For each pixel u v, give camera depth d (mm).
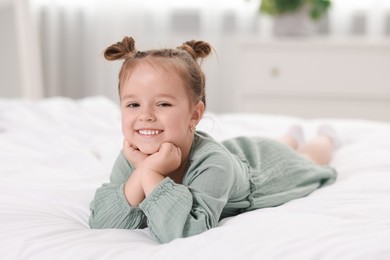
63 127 1849
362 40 2879
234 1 3262
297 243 882
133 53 1126
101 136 1767
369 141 1731
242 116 2094
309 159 1478
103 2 3307
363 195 1211
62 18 3322
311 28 3096
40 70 3193
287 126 1964
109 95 3383
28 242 957
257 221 1000
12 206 1143
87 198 1215
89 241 968
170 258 886
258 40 2877
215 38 3262
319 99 2893
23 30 2785
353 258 836
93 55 3348
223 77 3336
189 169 1079
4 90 2854
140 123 1050
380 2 3098
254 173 1249
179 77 1062
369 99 2855
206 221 996
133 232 1051
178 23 3330
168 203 994
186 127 1080
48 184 1284
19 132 1769
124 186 1084
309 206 1132
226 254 870
